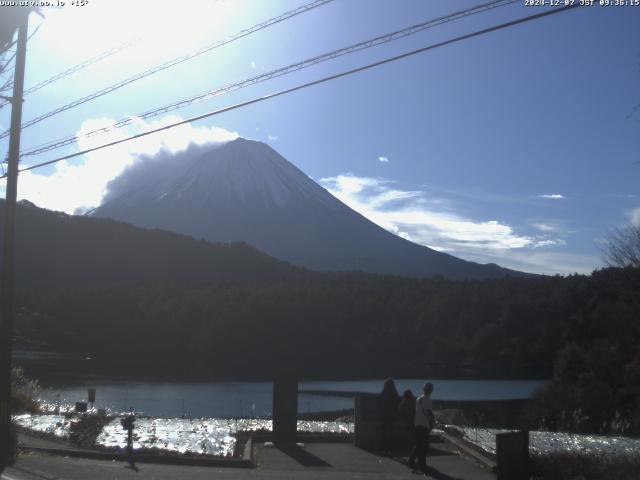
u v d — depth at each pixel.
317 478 12.32
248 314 79.88
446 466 13.76
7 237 15.36
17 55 15.81
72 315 88.75
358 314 81.25
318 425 19.41
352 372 68.19
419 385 56.62
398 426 15.56
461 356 69.88
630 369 29.69
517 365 64.06
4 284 15.21
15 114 15.70
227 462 13.76
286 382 16.44
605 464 12.71
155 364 74.62
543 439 17.48
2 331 14.94
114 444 15.88
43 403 27.52
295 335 78.62
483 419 29.81
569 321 56.22
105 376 63.78
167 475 12.43
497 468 12.38
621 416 25.58
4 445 14.06
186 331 82.12
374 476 12.66
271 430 17.53
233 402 43.25
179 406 40.22
